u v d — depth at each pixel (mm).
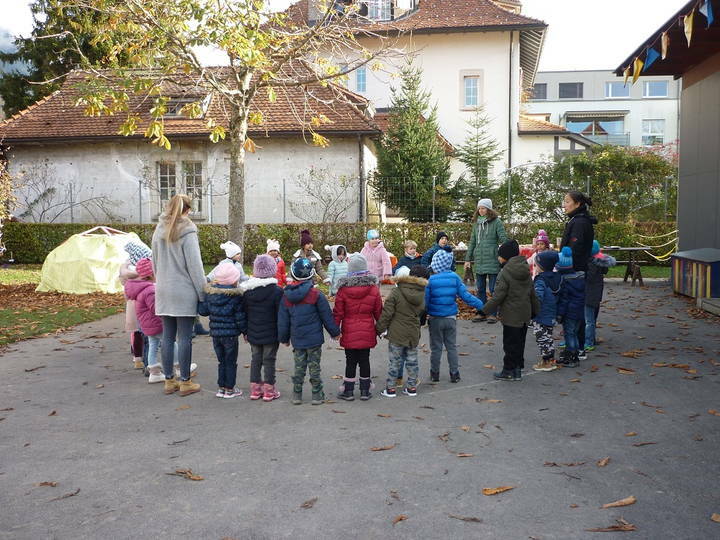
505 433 4957
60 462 4465
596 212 20141
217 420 5383
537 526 3438
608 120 56750
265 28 13164
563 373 6840
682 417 5301
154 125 11844
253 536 3359
